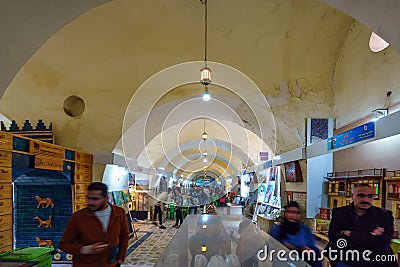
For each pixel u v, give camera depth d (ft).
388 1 7.49
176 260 6.64
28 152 14.30
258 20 16.52
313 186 20.13
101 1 8.20
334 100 19.71
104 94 20.85
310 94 20.02
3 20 7.84
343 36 17.70
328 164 20.18
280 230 8.89
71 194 19.97
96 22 16.56
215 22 16.65
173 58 18.75
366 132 13.43
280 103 20.57
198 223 9.26
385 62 13.69
